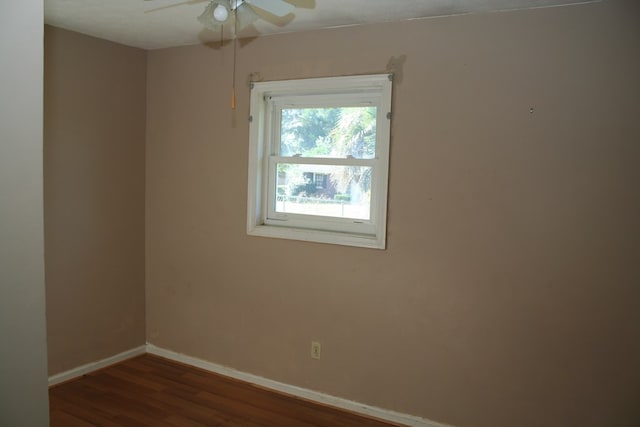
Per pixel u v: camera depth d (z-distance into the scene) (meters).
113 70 3.44
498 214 2.52
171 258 3.66
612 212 2.28
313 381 3.11
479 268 2.58
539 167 2.41
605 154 2.28
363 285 2.90
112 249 3.53
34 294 1.46
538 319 2.46
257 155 3.24
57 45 3.08
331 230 3.11
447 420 2.71
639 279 2.24
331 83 2.92
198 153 3.47
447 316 2.68
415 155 2.71
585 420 2.38
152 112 3.67
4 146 1.37
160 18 2.85
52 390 3.12
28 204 1.43
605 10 2.24
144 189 3.74
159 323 3.76
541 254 2.43
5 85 1.36
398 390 2.83
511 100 2.46
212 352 3.51
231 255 3.38
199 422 2.79
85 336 3.39
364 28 2.80
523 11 2.41
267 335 3.26
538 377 2.47
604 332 2.32
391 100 2.75
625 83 2.22
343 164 3.04
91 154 3.34
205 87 3.41
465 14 2.54
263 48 3.15
